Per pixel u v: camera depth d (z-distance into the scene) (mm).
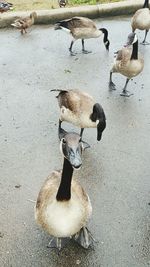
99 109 2387
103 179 2312
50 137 2641
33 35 4008
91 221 2027
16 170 2359
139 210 2113
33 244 1896
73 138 1546
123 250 1884
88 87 3229
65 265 1805
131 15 4512
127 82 3172
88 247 1879
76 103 2438
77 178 2307
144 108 3002
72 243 1901
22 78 3303
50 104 2980
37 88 3178
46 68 3467
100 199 2172
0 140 2590
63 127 2744
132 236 1958
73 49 3818
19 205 2113
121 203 2152
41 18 4160
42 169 2377
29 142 2586
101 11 4355
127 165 2436
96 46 3906
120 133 2713
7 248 1873
